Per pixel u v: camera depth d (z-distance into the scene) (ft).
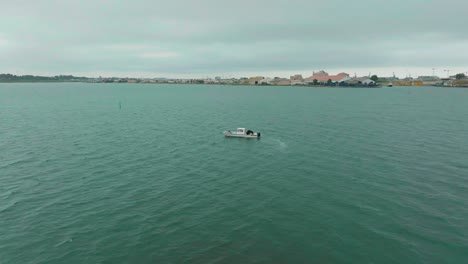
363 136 264.31
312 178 163.84
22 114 417.08
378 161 191.31
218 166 185.26
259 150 221.87
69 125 325.62
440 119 363.35
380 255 99.19
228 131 272.10
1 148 223.71
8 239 108.37
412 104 547.90
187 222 119.55
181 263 96.22
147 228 115.24
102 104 572.10
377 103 569.23
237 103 586.45
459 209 127.54
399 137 259.80
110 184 155.94
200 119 373.20
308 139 254.88
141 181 160.04
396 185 152.76
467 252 99.86
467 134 271.49
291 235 110.63
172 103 592.19
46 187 152.05
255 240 107.86
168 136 268.82
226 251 101.96
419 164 184.55
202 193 145.48
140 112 445.78
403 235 109.50
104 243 106.11
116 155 206.59
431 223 117.08
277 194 144.05
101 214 125.49
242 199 139.13
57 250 102.47
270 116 398.01
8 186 153.17
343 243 105.60
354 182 157.48
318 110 460.14
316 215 124.26
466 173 168.14
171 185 155.02
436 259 96.84
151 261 97.19
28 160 194.70
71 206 132.26
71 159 197.26
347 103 570.87
